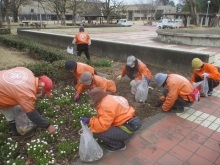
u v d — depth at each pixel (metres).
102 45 9.62
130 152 3.22
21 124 3.38
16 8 39.09
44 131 3.57
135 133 3.66
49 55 8.02
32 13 59.44
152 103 4.73
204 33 14.33
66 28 22.56
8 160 2.91
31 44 9.96
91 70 4.52
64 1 32.88
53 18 63.12
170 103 4.23
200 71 5.22
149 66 7.91
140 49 8.20
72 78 5.68
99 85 4.28
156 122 4.01
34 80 2.95
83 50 8.49
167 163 3.02
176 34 14.66
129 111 3.05
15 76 2.83
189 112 4.41
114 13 45.09
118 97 3.13
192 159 3.10
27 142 3.36
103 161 3.03
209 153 3.23
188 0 24.92
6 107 3.01
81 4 37.97
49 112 4.07
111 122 2.89
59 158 3.05
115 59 9.16
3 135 3.44
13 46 11.96
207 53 6.71
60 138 3.47
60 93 5.03
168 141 3.48
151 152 3.23
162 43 15.02
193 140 3.52
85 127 2.98
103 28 25.72
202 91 5.12
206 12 48.44
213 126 3.94
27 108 2.82
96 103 2.99
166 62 7.56
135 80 5.12
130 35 21.67
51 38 13.52
